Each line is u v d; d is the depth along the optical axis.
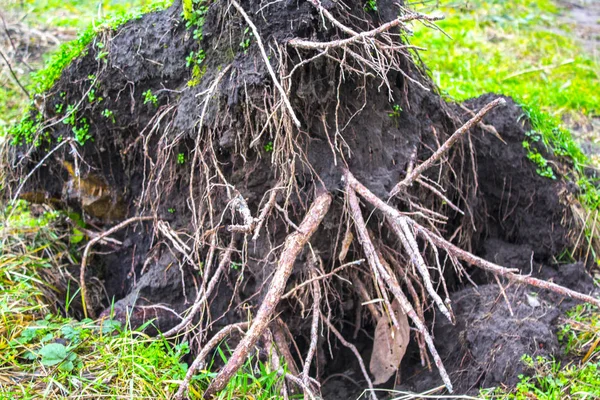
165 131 2.86
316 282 2.55
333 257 2.69
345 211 2.65
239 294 2.88
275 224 2.75
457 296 2.99
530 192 3.30
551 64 5.43
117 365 2.46
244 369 2.62
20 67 5.03
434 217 2.93
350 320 3.07
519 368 2.52
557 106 4.84
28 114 3.23
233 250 2.74
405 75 2.63
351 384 3.00
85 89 3.04
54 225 3.45
